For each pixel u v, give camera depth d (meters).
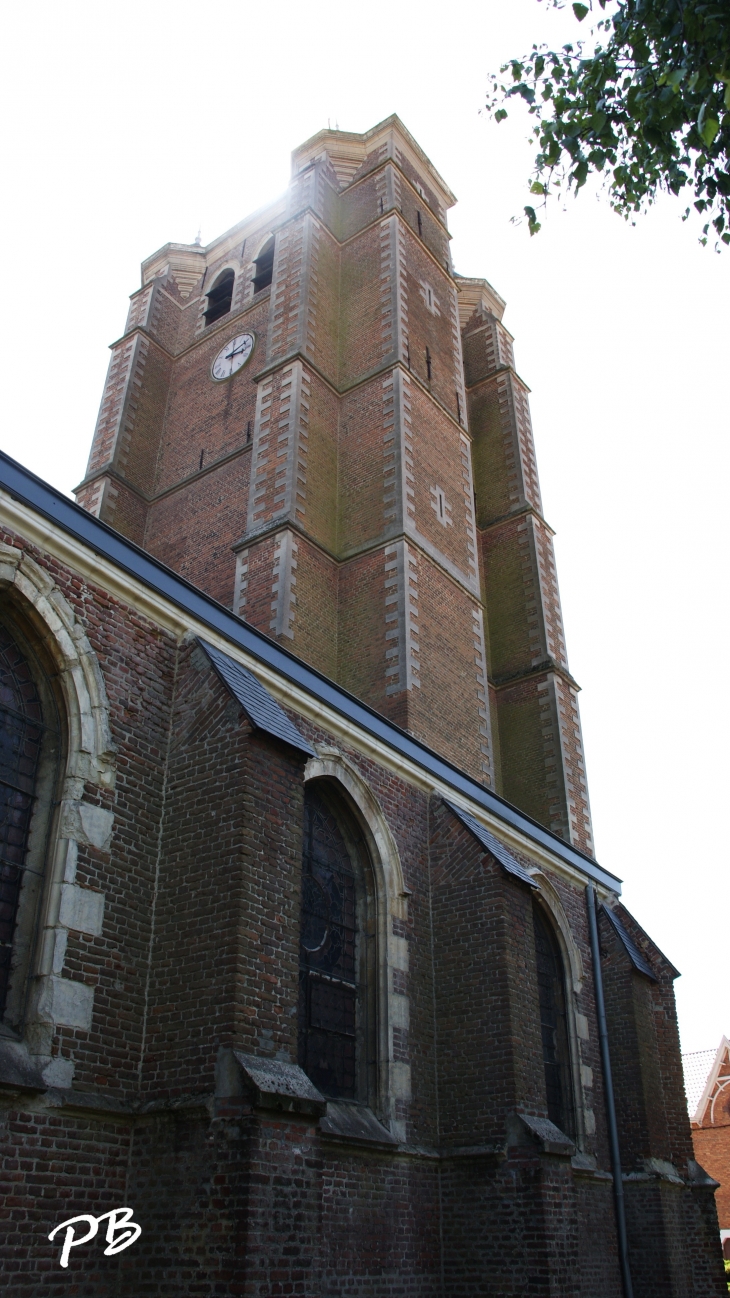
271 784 11.05
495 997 14.08
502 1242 12.58
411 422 24.17
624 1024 18.89
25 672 10.59
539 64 9.92
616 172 10.05
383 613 21.02
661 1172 17.50
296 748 11.45
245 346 28.28
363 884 14.34
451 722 21.25
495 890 14.75
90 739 10.63
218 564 24.00
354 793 14.33
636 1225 17.09
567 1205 12.98
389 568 21.48
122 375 28.86
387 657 20.41
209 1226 8.66
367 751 14.87
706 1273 17.81
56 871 9.82
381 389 24.44
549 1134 13.27
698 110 8.83
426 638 21.28
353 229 28.69
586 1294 15.28
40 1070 8.91
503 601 28.22
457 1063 14.02
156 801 11.24
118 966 10.08
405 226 28.25
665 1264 16.56
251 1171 8.67
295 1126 9.36
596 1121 17.56
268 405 23.97
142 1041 10.04
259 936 10.16
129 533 26.38
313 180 28.61
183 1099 9.38
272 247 30.53
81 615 11.04
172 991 10.11
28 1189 8.43
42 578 10.70
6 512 10.43
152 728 11.50
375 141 30.75
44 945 9.48
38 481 10.87
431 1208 13.04
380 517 22.48
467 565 24.56
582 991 18.69
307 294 25.69
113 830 10.55
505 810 17.92
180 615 12.27
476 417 32.25
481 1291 12.45
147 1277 8.77
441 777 16.28
